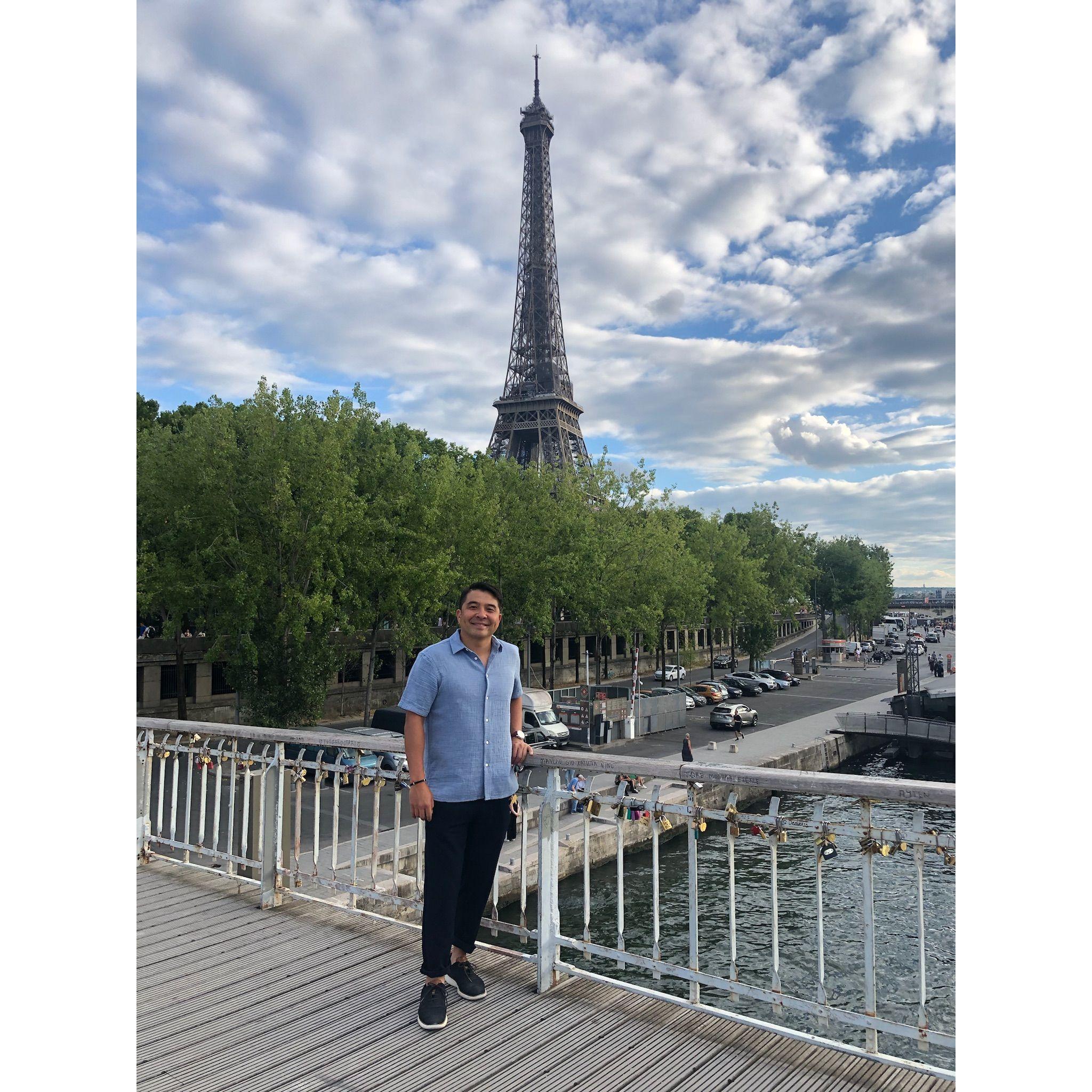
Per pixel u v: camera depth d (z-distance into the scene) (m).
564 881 18.64
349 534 30.30
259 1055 3.91
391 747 5.43
